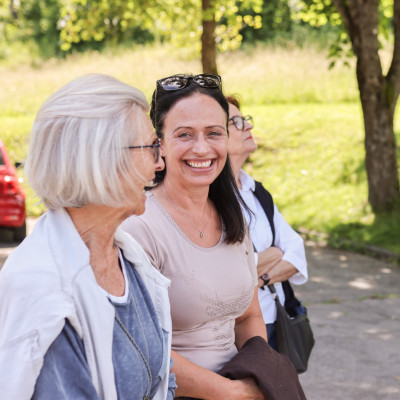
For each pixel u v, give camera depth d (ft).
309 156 49.57
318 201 41.22
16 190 33.04
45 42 128.36
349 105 64.85
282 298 10.75
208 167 7.82
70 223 5.32
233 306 7.91
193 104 7.83
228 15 53.83
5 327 4.95
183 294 7.57
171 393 6.32
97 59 93.45
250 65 80.12
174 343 7.68
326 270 29.40
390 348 19.49
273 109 63.98
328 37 89.92
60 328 4.94
